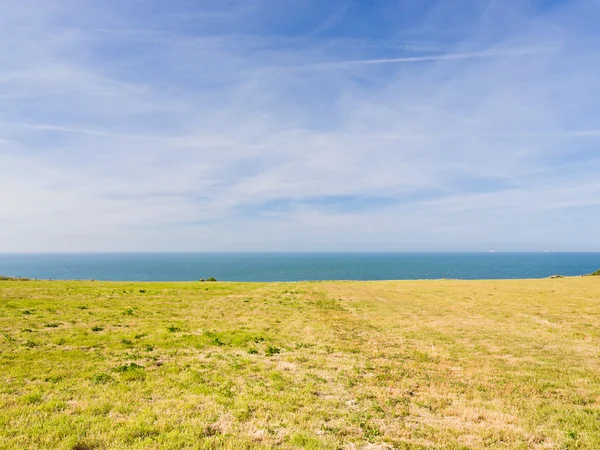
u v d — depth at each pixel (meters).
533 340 21.39
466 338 21.94
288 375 14.29
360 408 11.23
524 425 10.12
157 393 11.93
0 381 12.50
